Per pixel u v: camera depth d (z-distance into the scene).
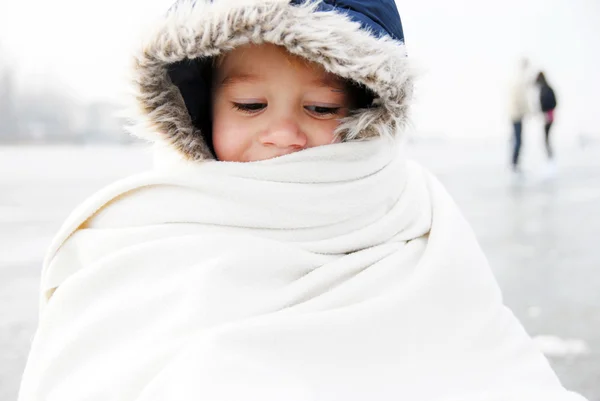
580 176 6.95
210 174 0.78
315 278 0.74
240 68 0.78
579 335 1.89
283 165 0.77
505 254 3.04
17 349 1.80
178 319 0.66
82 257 0.80
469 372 0.74
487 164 8.45
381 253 0.80
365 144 0.81
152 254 0.73
